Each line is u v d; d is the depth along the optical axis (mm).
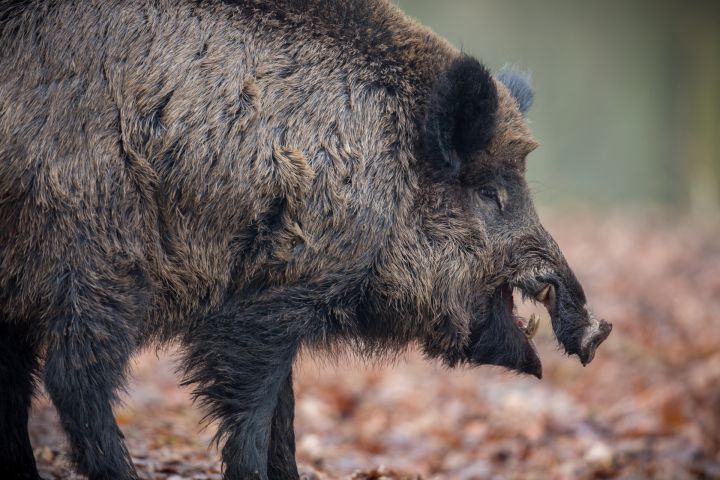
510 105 9703
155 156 8039
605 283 27344
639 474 13242
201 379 8562
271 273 8477
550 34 89000
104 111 7887
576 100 88625
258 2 8609
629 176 84875
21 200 7648
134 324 8070
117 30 8023
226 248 8359
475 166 9250
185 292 8336
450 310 9211
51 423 12531
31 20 7867
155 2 8227
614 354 19766
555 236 37781
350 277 8664
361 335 9211
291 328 8555
